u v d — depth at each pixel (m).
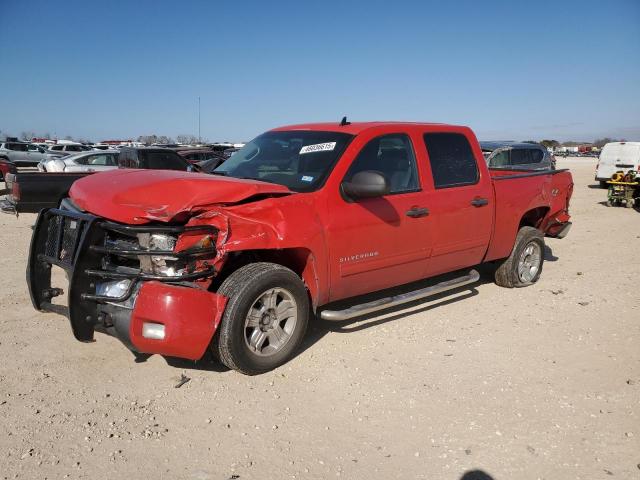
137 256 3.88
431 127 5.59
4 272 7.05
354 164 4.75
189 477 3.02
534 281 7.11
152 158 14.20
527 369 4.50
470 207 5.73
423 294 5.32
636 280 7.50
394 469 3.15
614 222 13.73
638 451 3.37
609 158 23.16
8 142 33.78
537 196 6.78
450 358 4.68
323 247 4.41
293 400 3.88
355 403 3.87
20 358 4.41
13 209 8.59
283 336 4.36
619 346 5.05
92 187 4.40
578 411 3.83
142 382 4.08
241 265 4.41
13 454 3.16
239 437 3.42
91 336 3.98
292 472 3.10
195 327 3.74
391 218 4.91
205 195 3.93
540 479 3.09
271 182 4.80
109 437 3.37
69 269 3.92
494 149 15.71
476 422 3.66
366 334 5.16
